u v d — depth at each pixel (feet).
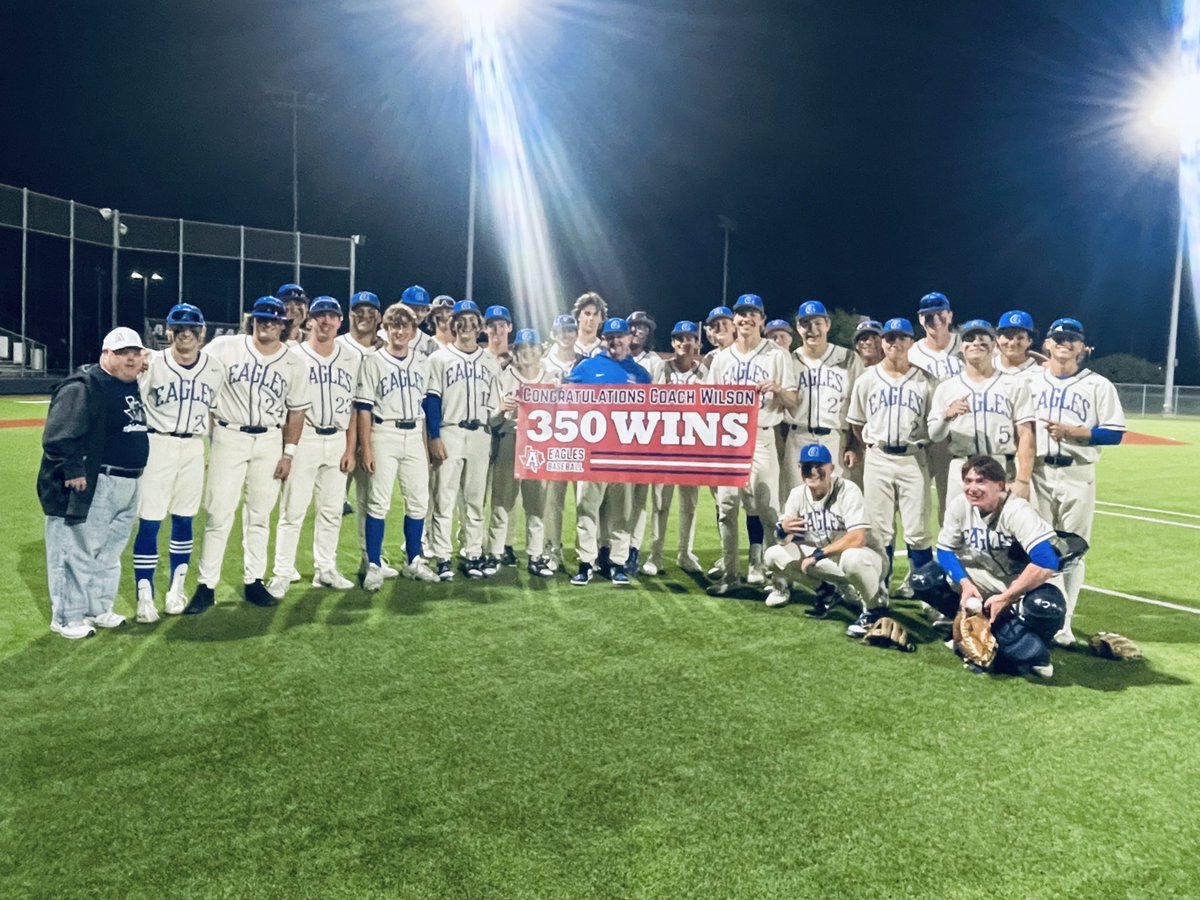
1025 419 17.02
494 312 22.15
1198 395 110.73
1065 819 9.91
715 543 26.18
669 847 9.18
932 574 16.61
